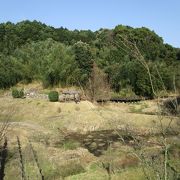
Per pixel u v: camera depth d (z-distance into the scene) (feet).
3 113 153.28
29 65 225.35
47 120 144.15
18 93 184.24
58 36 298.97
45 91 201.98
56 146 97.04
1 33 288.92
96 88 163.63
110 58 208.85
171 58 173.58
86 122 134.41
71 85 205.77
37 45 243.81
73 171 70.95
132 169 62.85
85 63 207.51
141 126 113.80
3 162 67.36
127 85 191.11
